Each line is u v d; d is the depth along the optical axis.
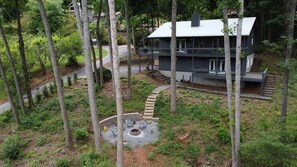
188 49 25.09
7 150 14.23
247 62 24.16
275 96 20.22
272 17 32.47
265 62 29.53
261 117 16.88
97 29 21.92
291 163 10.96
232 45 23.19
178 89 22.91
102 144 14.96
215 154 14.09
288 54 13.20
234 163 12.63
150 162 13.40
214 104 19.19
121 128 9.91
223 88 23.52
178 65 26.64
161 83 24.77
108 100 20.45
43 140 15.66
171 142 14.95
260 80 20.98
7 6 18.44
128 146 14.75
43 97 22.16
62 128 16.83
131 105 19.78
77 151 14.30
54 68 13.53
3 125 18.45
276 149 11.29
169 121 17.56
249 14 34.38
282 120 13.84
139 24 38.59
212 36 22.94
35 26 35.72
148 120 18.25
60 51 29.19
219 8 11.77
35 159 13.81
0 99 23.94
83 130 15.69
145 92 21.69
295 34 30.20
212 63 24.94
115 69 9.44
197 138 15.38
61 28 37.66
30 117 18.39
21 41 18.81
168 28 27.16
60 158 13.62
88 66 12.60
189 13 34.09
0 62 16.73
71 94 21.58
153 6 30.22
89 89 12.88
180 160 13.52
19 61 23.06
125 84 23.50
